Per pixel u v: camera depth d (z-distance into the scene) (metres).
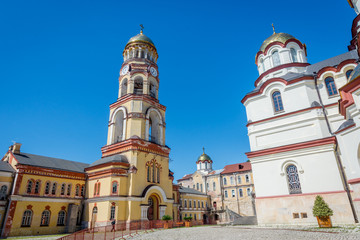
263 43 35.00
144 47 45.72
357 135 17.31
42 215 32.31
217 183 73.12
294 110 26.22
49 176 34.31
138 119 38.72
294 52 33.06
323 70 26.16
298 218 22.47
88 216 34.47
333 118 24.36
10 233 28.72
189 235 19.81
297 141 25.12
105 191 33.88
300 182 23.30
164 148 40.94
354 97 17.27
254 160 26.17
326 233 14.70
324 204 18.86
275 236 14.98
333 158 22.42
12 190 30.64
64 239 21.38
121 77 44.47
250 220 37.41
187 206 59.09
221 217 63.00
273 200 24.08
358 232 14.28
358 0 27.25
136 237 21.89
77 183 37.00
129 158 35.91
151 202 37.50
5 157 35.03
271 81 28.16
